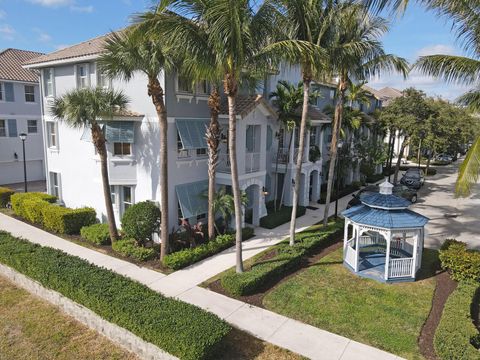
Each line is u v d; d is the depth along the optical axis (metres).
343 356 9.12
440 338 9.16
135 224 15.70
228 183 18.64
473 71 12.42
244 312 11.15
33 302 11.66
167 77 16.33
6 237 14.86
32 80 30.42
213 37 10.80
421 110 30.39
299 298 12.12
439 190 32.81
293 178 23.95
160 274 13.86
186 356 7.98
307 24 14.59
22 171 31.83
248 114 18.20
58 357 9.01
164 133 14.02
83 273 11.27
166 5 10.77
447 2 11.27
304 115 15.78
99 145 15.52
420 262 14.88
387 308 11.59
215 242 16.42
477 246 18.00
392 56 17.27
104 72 14.28
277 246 16.23
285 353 9.15
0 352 9.16
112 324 9.52
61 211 18.44
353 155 31.44
